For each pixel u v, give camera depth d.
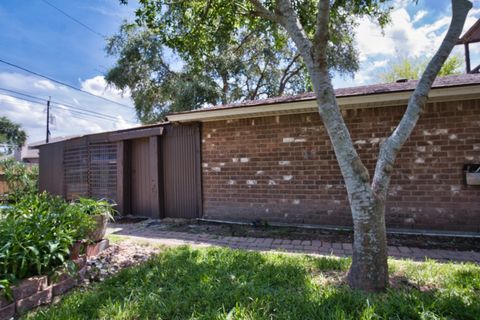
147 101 16.20
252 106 5.67
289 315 2.14
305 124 5.70
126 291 2.67
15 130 31.56
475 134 4.72
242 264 3.29
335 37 6.57
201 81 13.88
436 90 4.49
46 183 9.67
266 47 13.59
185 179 6.79
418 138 5.01
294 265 3.21
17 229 2.77
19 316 2.36
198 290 2.59
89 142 8.06
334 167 5.48
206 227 5.88
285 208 5.82
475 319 2.02
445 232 4.85
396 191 5.12
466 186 4.76
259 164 6.05
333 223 5.46
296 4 5.20
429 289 2.59
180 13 5.32
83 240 3.34
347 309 2.22
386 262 2.60
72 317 2.21
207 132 6.57
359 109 5.32
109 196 7.67
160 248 4.21
